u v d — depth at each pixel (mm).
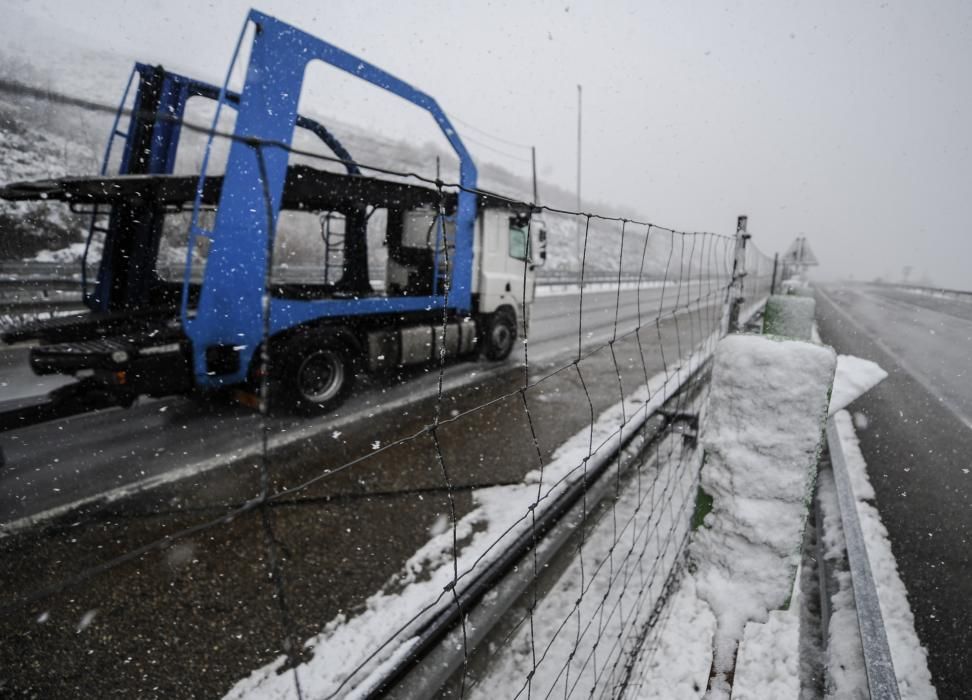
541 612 2424
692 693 1799
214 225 3986
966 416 5883
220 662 2117
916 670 2301
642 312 14383
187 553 2768
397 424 4715
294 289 6645
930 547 3191
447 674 1930
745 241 5062
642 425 3713
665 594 2293
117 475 3592
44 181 4129
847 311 20219
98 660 2117
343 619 2336
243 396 4578
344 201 4875
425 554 2797
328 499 3344
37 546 2789
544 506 2773
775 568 1415
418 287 6664
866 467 4355
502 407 5297
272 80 4066
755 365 1392
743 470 1419
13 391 5004
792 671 2004
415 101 5320
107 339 3947
